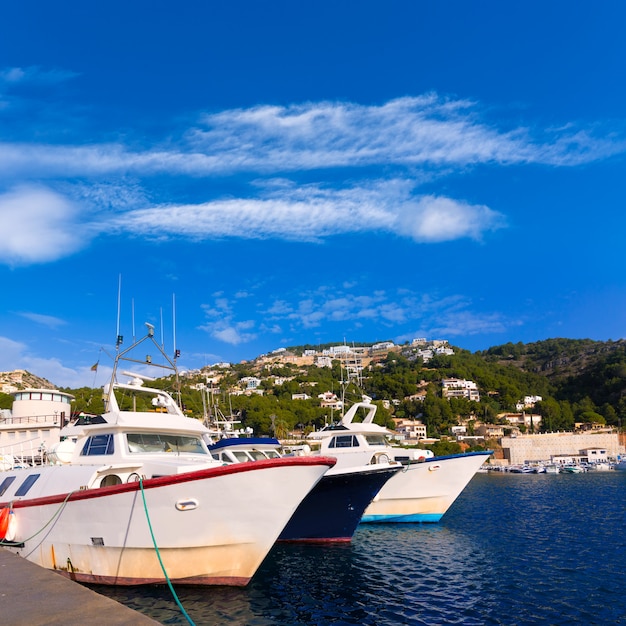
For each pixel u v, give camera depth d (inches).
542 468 4778.5
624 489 2459.4
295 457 547.5
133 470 609.3
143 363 760.3
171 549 543.8
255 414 4655.5
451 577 722.8
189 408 2812.5
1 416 1235.9
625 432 6515.8
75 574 584.4
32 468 705.6
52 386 6683.1
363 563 796.0
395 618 561.0
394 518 1159.0
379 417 5826.8
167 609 535.8
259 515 546.0
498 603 613.0
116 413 650.2
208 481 532.4
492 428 6712.6
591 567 786.2
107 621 307.9
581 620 559.8
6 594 366.0
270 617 542.0
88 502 569.9
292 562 798.5
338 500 910.4
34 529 622.2
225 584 566.6
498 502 1868.8
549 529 1160.2
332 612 574.2
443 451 5315.0
